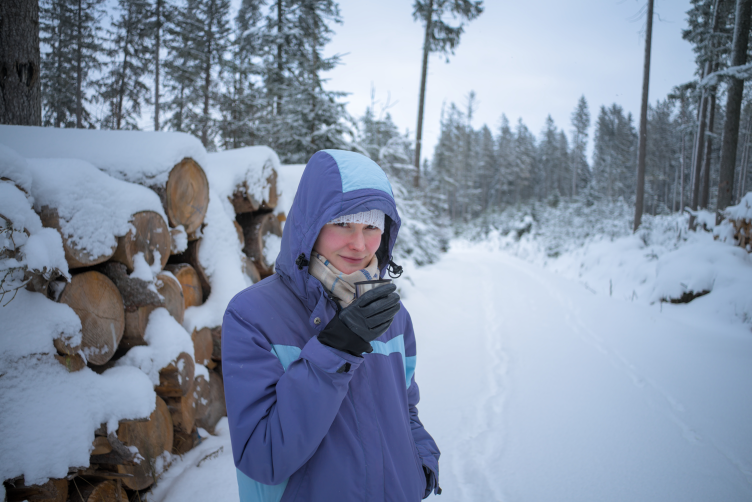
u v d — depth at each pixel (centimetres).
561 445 267
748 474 234
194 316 247
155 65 1579
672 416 304
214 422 261
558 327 569
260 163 322
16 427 129
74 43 1733
